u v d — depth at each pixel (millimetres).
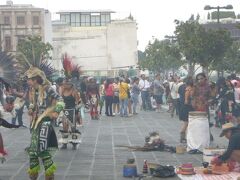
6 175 11094
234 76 22328
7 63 10383
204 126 13969
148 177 10492
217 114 21719
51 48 64375
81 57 102312
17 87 10648
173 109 28312
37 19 94812
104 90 31766
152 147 14578
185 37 32312
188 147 14094
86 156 13703
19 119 22203
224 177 10016
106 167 11969
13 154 14211
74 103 15094
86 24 108438
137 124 23969
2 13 93938
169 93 30953
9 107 16484
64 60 15828
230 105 20391
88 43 102625
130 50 103250
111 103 29484
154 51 70938
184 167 10539
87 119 27219
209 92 15266
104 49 103125
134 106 30438
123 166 11344
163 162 12578
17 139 18078
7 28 93875
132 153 14141
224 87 20609
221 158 10258
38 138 9477
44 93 9781
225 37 31797
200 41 31547
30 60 11125
